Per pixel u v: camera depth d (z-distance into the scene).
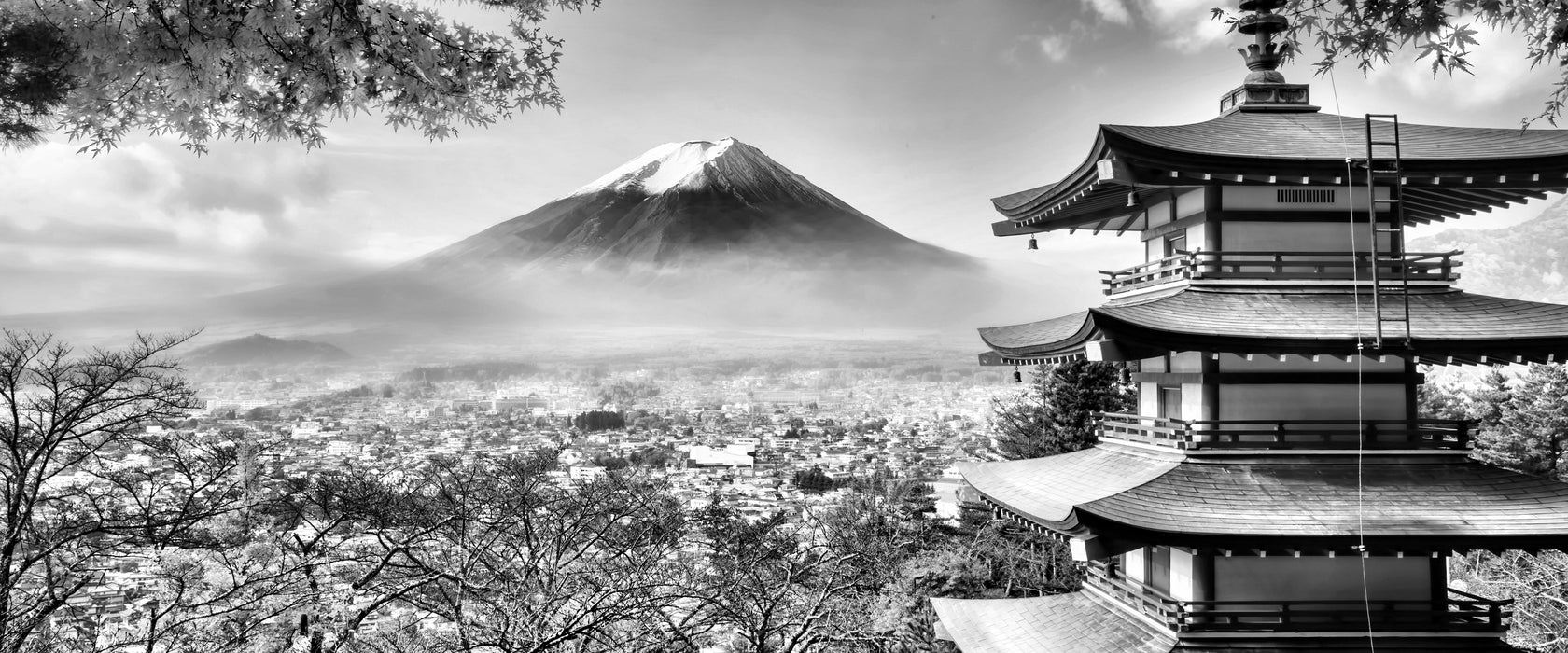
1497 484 15.16
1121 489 16.09
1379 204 16.38
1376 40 6.33
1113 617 17.38
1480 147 15.77
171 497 15.37
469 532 17.41
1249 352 14.75
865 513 31.30
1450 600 15.52
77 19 5.53
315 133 6.80
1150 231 18.38
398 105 6.87
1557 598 29.16
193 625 14.09
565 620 14.75
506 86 6.87
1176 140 16.05
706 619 15.97
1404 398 16.09
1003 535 38.16
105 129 6.09
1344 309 15.62
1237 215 16.25
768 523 20.59
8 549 12.47
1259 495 14.95
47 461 13.21
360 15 6.46
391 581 15.45
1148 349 14.77
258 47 6.34
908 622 27.11
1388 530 14.05
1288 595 15.66
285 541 15.27
